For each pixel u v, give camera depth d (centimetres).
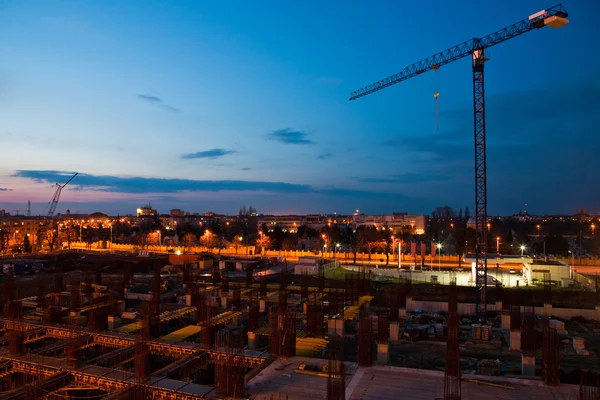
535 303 5656
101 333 3859
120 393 2617
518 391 2684
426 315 5278
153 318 4231
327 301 5553
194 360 3194
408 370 2998
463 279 7856
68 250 13788
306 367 3031
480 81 6962
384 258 10681
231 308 5572
